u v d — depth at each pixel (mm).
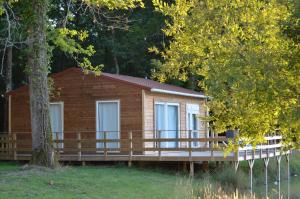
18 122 24547
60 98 23625
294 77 7383
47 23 18859
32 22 17281
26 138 24234
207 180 17500
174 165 21859
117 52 35438
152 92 22641
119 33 36312
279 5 7895
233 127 8867
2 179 15031
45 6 17562
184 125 25406
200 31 8711
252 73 7555
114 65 37406
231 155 19484
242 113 8031
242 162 25484
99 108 22828
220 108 8891
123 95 22344
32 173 16094
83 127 23109
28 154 23125
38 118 17531
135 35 35125
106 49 37219
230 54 7918
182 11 9289
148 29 34844
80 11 33594
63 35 18984
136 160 20562
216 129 9055
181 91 24984
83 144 23031
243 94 7645
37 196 13328
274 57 7480
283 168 26344
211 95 8297
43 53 17594
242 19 8164
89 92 23078
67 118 23453
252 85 7355
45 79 17703
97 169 19219
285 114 7457
